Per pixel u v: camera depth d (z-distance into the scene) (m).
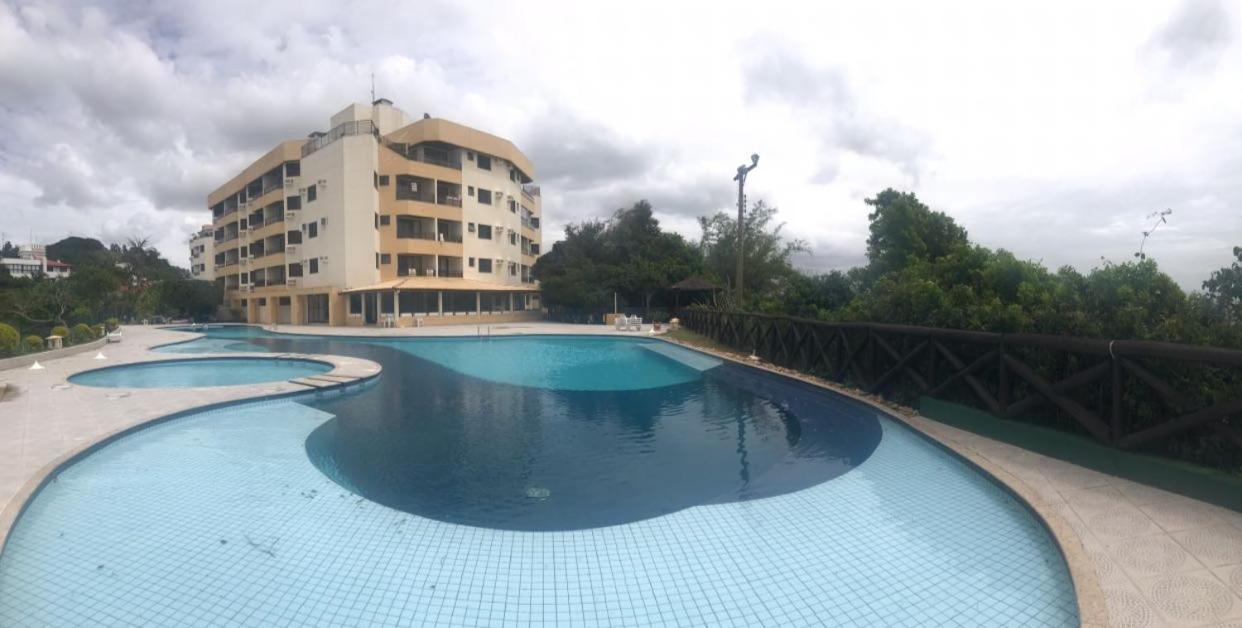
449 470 5.43
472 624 2.87
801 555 3.57
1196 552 3.05
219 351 17.17
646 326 27.81
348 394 9.60
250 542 3.79
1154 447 4.28
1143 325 4.74
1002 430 5.49
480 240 36.03
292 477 5.17
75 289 26.20
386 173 31.97
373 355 16.06
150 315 35.84
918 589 3.13
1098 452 4.44
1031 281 6.92
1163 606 2.59
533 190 49.12
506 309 37.75
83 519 4.14
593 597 3.12
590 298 32.16
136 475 5.16
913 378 7.05
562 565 3.48
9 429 6.30
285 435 6.74
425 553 3.64
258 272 41.22
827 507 4.34
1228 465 3.81
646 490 4.84
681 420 7.57
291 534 3.92
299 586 3.23
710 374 11.92
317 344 20.11
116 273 34.91
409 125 33.97
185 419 7.45
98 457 5.68
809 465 5.45
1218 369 4.05
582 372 12.45
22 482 4.50
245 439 6.52
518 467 5.53
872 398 7.87
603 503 4.54
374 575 3.37
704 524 4.08
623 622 2.88
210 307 41.50
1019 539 3.66
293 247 35.22
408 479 5.15
